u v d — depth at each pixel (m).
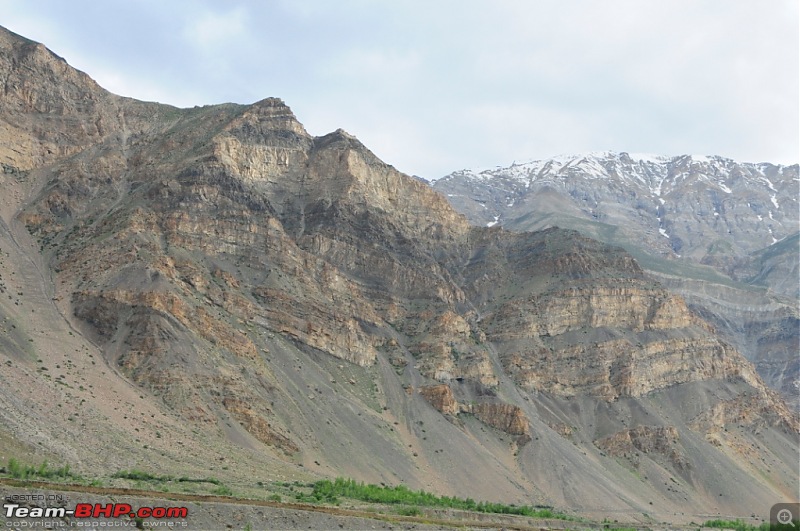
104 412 156.25
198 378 187.25
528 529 158.88
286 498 133.62
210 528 103.19
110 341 192.62
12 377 147.75
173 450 153.50
